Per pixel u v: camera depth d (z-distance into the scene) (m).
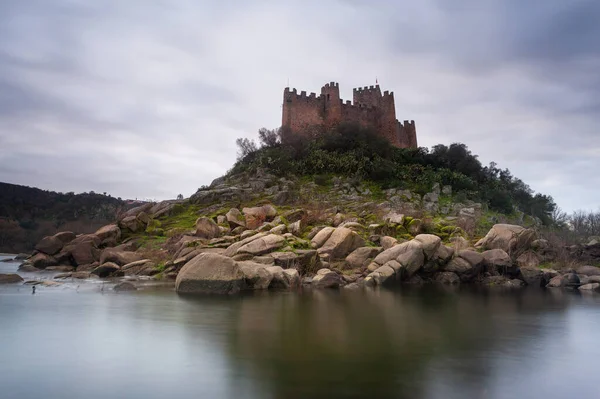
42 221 91.94
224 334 12.01
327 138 70.81
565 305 19.19
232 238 33.31
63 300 18.20
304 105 79.62
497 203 61.44
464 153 73.00
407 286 27.30
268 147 73.56
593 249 35.22
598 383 8.37
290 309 16.64
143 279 28.28
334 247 31.89
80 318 14.13
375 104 84.12
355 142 70.31
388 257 29.69
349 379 8.28
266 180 59.41
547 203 76.12
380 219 42.91
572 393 7.84
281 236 30.02
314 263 28.83
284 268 27.67
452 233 38.22
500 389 7.98
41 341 11.00
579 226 63.56
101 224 79.06
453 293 23.72
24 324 13.05
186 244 32.78
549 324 14.44
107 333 11.98
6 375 8.41
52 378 8.25
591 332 13.11
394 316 15.48
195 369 8.82
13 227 83.88
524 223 54.66
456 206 53.88
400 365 9.27
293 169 65.12
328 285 25.62
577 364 9.59
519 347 11.06
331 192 57.94
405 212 47.12
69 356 9.69
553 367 9.34
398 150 72.69
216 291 21.62
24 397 7.29
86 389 7.68
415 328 13.38
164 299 18.94
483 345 11.23
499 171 78.88
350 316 15.30
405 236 36.72
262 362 9.34
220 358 9.60
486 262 31.06
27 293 20.41
